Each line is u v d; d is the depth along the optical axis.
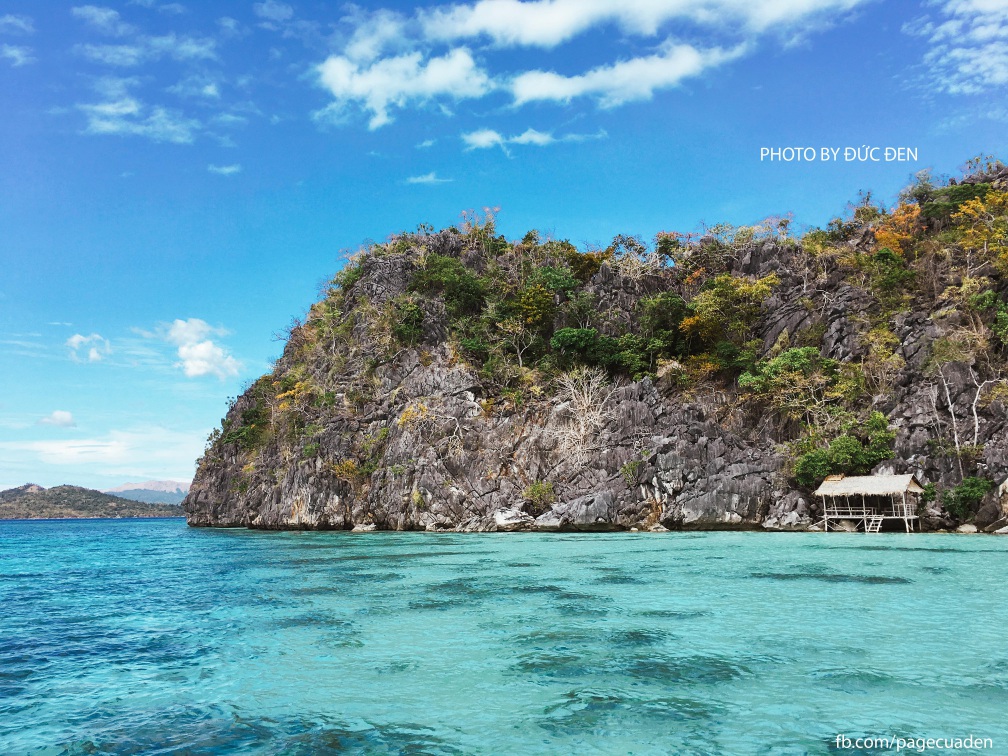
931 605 18.97
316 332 88.00
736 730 9.77
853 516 47.38
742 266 74.81
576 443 59.12
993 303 53.16
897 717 10.20
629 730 9.84
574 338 67.62
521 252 86.69
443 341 75.94
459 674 12.91
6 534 100.62
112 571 34.56
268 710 11.07
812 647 14.45
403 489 61.47
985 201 63.12
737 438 55.81
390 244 91.81
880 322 57.91
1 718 10.91
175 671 13.64
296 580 27.58
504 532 55.62
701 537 45.66
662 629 16.45
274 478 76.12
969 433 47.72
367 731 10.03
